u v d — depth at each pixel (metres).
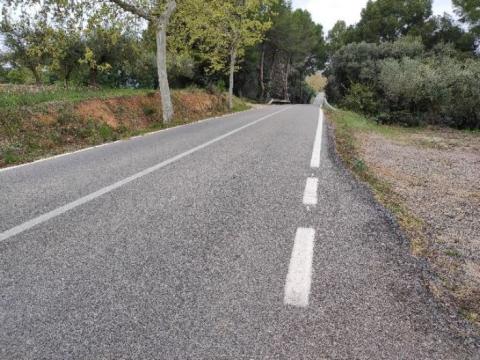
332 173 5.54
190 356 1.78
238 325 2.01
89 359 1.75
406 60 23.86
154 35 16.45
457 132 16.02
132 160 6.52
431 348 1.88
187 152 7.16
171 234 3.24
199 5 16.53
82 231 3.30
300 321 2.06
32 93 11.95
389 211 3.96
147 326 2.00
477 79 17.94
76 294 2.30
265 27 22.73
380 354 1.82
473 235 3.68
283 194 4.43
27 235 3.22
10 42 18.75
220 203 4.08
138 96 14.27
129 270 2.61
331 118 17.31
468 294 2.47
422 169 6.87
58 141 9.03
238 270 2.61
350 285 2.45
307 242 3.09
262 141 8.62
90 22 12.12
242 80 44.56
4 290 2.35
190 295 2.29
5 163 6.91
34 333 1.94
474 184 5.83
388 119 20.45
